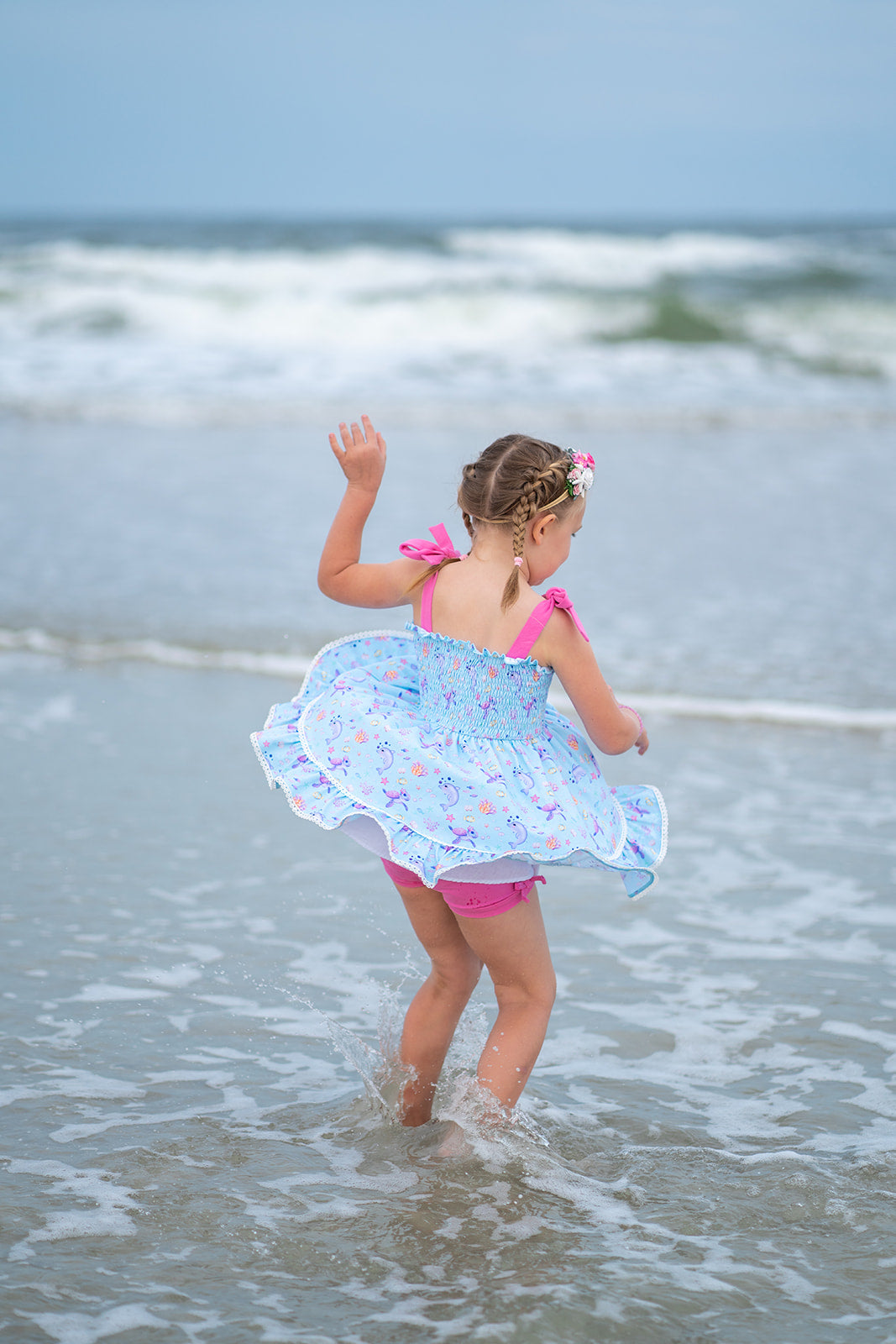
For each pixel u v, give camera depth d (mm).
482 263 41000
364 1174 4074
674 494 16547
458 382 26359
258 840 6934
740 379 27906
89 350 28672
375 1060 4781
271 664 9836
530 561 4281
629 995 5371
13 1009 5090
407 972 5527
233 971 5492
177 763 7996
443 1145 4199
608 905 6293
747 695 9148
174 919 5969
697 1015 5199
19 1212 3779
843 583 12086
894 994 5359
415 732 4090
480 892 4090
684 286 37500
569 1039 5012
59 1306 3346
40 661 9961
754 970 5574
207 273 37312
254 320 31984
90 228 76062
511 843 3859
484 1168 4105
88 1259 3562
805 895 6328
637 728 4336
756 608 11250
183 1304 3377
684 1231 3779
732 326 32844
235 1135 4281
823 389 26750
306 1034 5000
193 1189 3943
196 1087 4590
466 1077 4535
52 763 7949
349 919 6039
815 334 32594
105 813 7199
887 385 27531
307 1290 3461
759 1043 4977
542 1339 3270
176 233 66125
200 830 7020
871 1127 4371
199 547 13211
